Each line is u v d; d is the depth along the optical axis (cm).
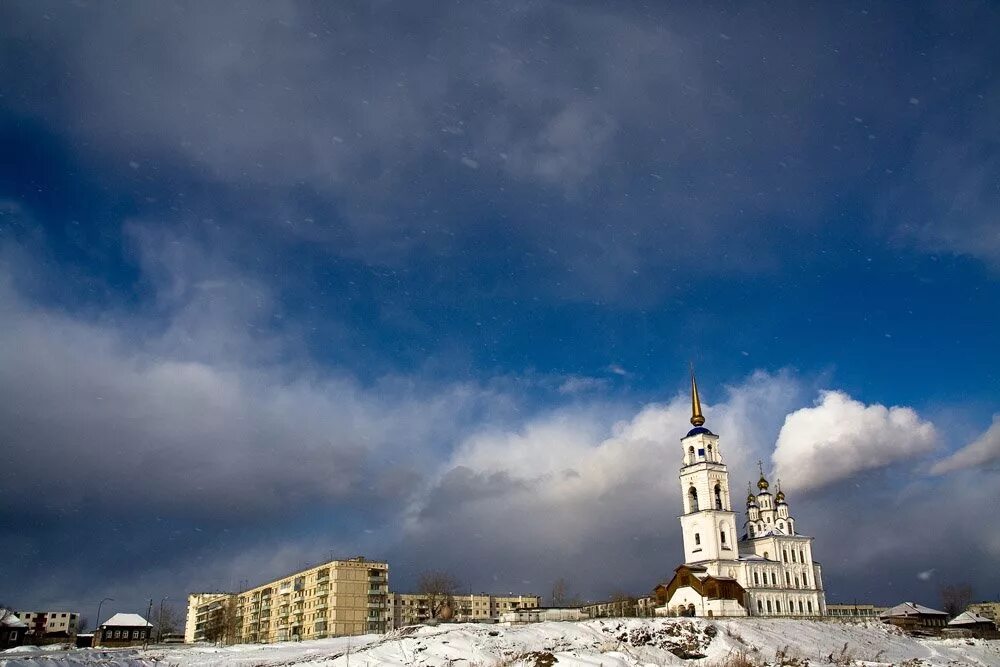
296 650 12331
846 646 13362
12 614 16862
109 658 10900
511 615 18012
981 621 19250
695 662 11031
